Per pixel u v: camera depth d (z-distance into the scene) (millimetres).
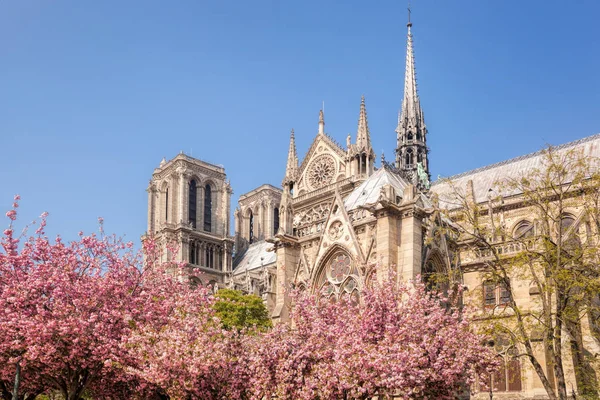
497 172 90250
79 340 40938
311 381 36344
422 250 52594
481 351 41625
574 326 51062
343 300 50031
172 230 150875
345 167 116438
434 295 46781
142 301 45375
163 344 39406
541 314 42812
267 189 172000
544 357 53656
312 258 59344
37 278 42656
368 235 54250
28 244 44906
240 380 39562
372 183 63719
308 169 124375
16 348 40094
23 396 46469
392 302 40656
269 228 168875
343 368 35750
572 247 48156
